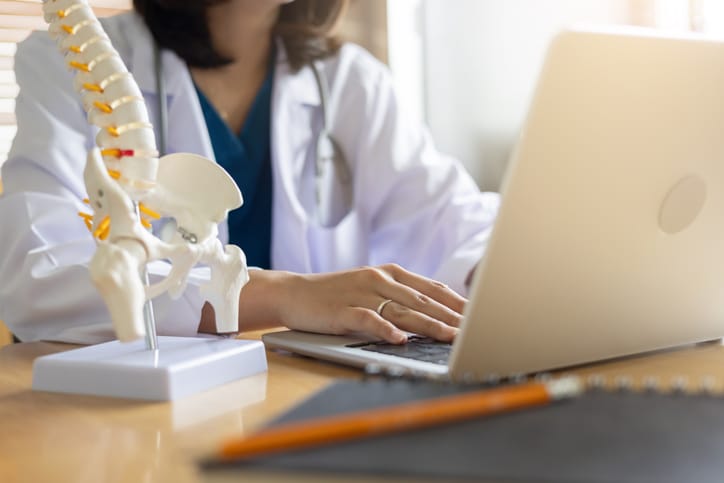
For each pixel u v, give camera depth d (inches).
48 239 46.3
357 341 35.2
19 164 51.3
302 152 65.5
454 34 99.7
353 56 69.4
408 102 100.7
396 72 99.8
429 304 37.6
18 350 38.9
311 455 13.9
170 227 52.9
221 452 13.9
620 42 24.1
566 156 24.2
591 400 16.9
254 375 31.6
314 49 66.6
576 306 27.3
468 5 98.4
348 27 98.3
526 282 25.4
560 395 16.7
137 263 27.1
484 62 98.0
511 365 26.8
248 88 65.5
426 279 40.8
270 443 14.0
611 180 25.6
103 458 22.5
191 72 63.5
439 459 13.7
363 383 18.5
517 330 26.2
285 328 43.2
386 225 66.0
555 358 28.1
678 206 27.8
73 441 24.1
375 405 16.9
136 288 26.3
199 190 31.6
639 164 26.1
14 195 47.9
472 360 25.8
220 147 63.0
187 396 28.7
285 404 27.4
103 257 26.1
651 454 14.0
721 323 33.7
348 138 67.0
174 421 25.7
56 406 27.9
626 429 15.2
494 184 98.5
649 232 27.6
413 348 33.3
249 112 65.0
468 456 13.9
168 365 28.4
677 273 29.5
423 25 101.2
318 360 34.3
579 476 13.1
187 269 30.8
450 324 36.8
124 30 61.4
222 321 33.0
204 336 40.2
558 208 24.8
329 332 37.2
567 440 14.6
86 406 27.8
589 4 92.4
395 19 99.8
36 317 42.8
